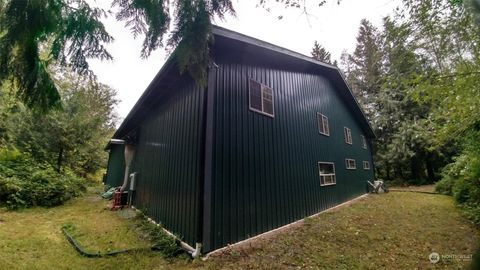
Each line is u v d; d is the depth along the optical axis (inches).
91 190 458.6
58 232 183.9
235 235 164.6
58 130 440.1
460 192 280.7
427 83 168.7
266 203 197.9
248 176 184.7
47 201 287.6
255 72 218.4
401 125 658.8
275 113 233.6
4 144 382.9
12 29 64.6
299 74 297.6
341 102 420.5
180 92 208.1
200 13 69.9
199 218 147.6
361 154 484.4
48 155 426.6
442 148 553.6
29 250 144.0
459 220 225.6
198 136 165.0
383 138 722.8
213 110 166.6
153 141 268.7
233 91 187.8
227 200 163.8
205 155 155.3
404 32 165.2
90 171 590.2
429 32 157.5
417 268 132.3
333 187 331.3
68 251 146.9
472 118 169.5
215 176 158.9
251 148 193.5
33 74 79.0
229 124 177.3
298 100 281.3
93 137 515.5
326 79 372.5
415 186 615.5
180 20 69.4
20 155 323.0
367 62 787.4
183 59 70.6
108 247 154.3
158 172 237.0
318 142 311.4
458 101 163.3
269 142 216.2
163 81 205.8
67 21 69.9
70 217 236.2
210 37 73.7
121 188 319.0
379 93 722.8
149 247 153.3
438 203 317.7
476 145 199.8
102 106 691.4
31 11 63.9
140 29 70.7
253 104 206.5
